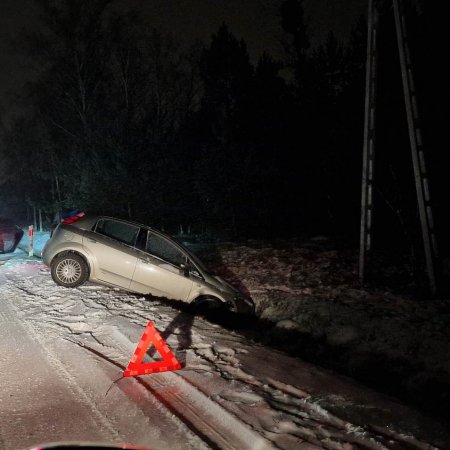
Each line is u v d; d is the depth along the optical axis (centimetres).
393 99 1340
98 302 942
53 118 2998
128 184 2477
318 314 1051
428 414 508
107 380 579
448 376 725
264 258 1655
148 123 2791
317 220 2514
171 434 450
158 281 1023
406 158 1349
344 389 552
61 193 3334
